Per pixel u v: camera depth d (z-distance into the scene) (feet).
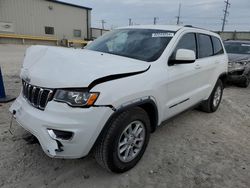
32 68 8.68
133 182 8.79
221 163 10.47
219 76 16.40
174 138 12.60
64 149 7.52
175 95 11.32
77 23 106.83
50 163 9.55
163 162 10.21
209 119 15.97
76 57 8.65
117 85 7.93
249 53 29.63
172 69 10.69
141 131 9.49
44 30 95.66
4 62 36.83
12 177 8.55
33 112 7.98
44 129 7.53
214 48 16.01
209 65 14.53
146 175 9.24
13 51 57.57
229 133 13.89
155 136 12.66
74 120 7.32
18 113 8.83
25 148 10.39
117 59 9.48
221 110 18.24
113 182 8.71
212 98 16.48
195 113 16.99
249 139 13.26
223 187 8.87
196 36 13.56
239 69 26.99
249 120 16.49
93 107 7.38
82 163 9.70
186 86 12.19
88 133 7.48
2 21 83.25
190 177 9.32
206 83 14.90
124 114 8.31
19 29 88.07
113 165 8.55
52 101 7.55
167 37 11.48
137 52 10.91
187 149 11.51
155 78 9.51
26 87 8.86
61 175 8.89
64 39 95.86
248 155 11.37
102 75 7.69
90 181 8.68
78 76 7.50
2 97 16.37
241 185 9.05
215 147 11.94
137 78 8.72
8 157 9.67
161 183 8.84
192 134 13.30
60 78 7.60
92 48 12.36
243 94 24.88
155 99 9.58
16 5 85.66
